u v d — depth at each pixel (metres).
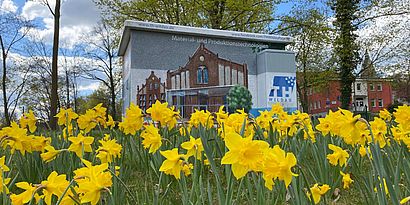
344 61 24.66
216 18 19.27
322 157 3.21
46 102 32.88
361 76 26.94
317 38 21.91
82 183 1.66
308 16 23.11
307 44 25.53
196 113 4.27
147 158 3.94
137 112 3.77
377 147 1.74
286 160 1.40
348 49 23.61
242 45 12.42
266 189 2.29
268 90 11.95
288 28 21.58
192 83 11.57
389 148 3.34
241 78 12.23
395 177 2.04
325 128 3.35
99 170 1.75
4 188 1.90
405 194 2.40
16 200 1.66
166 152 2.04
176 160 2.04
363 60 25.53
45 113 33.19
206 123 4.20
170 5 19.27
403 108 3.04
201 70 11.73
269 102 11.88
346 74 25.08
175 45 11.54
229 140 1.40
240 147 1.39
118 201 2.33
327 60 25.80
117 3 19.61
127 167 3.91
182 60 11.55
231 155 1.40
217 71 11.95
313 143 3.78
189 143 2.31
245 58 12.40
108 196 2.13
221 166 3.84
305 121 4.51
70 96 35.38
